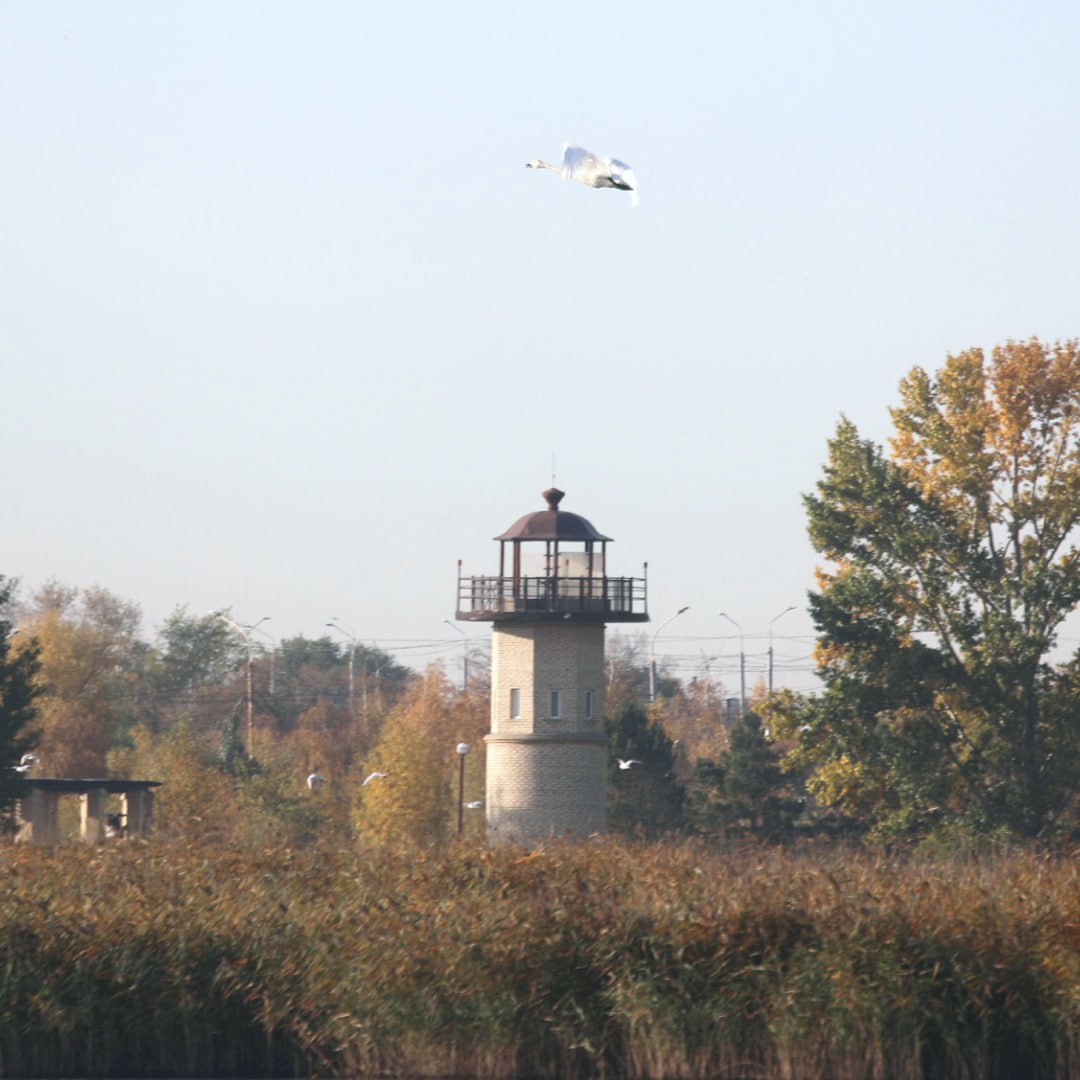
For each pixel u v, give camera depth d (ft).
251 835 530.27
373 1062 402.31
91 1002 406.00
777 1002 390.63
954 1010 388.78
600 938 401.90
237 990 409.28
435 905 417.49
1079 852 453.17
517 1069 399.03
